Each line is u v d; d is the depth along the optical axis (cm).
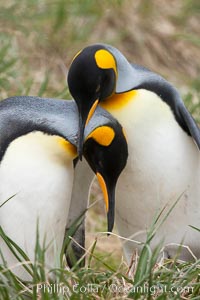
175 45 1994
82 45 1848
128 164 1184
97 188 1587
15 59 1645
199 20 2092
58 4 1847
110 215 1163
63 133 1105
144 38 1964
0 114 1107
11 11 1812
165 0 2098
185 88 1894
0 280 1038
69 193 1104
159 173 1186
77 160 1154
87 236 1509
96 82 1151
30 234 1090
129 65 1198
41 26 1833
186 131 1195
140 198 1205
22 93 1602
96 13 1914
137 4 2012
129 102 1175
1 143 1087
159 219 1213
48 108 1123
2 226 1089
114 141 1145
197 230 1196
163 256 1222
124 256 1378
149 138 1175
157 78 1201
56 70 1781
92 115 1140
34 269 1023
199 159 1205
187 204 1209
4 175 1077
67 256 1156
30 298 1055
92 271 1075
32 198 1079
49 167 1084
